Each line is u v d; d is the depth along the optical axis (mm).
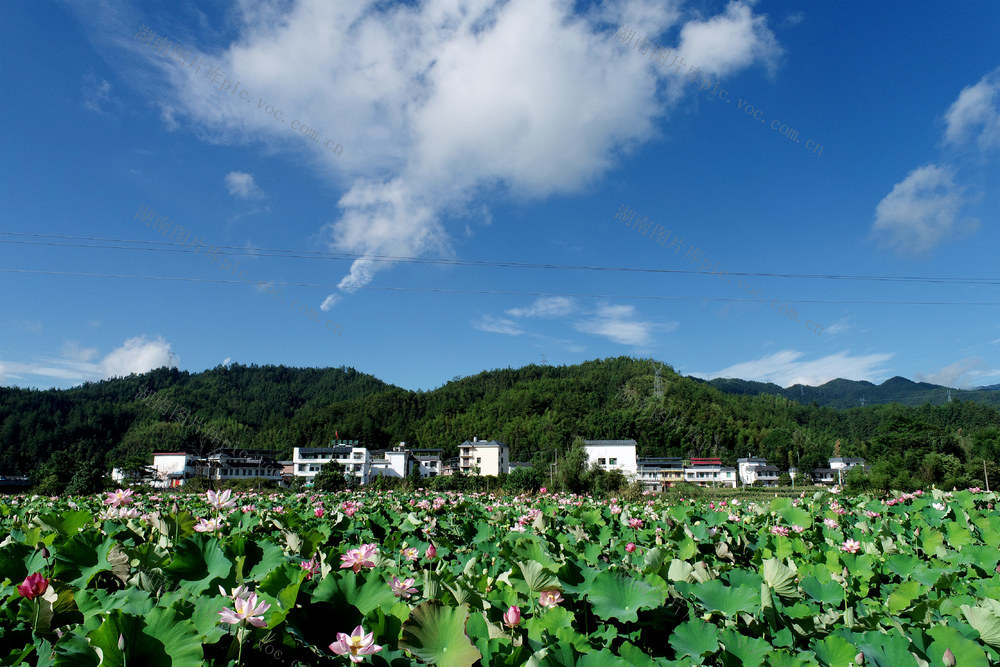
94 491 34344
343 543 7270
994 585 4871
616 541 7453
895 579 5746
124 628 2496
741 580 4258
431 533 7641
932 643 3324
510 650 3072
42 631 3043
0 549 4180
